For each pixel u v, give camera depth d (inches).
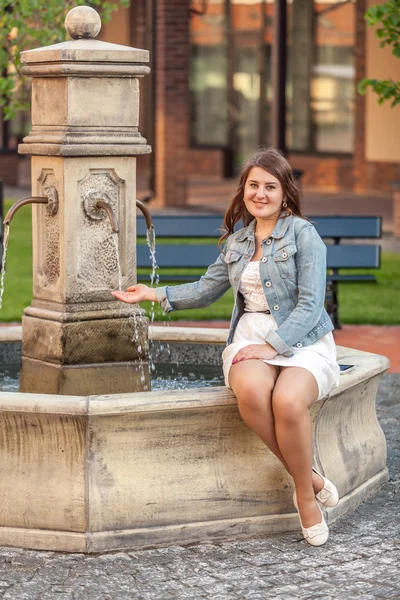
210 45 1078.4
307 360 189.8
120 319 221.6
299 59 991.6
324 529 189.8
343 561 183.9
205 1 1071.0
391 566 181.6
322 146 980.6
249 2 1024.2
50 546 187.3
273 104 593.9
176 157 783.1
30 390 223.6
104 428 185.2
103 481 186.7
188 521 192.1
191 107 1108.5
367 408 226.4
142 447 189.2
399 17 372.5
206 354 265.7
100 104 214.7
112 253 220.1
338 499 196.7
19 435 188.1
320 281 192.5
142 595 169.6
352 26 933.8
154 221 405.1
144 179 1091.9
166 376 257.1
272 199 195.0
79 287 218.1
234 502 194.9
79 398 185.0
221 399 190.5
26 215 764.6
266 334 196.1
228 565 182.2
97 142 214.1
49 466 187.9
